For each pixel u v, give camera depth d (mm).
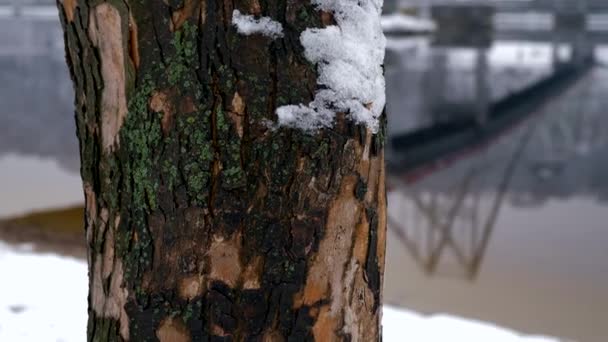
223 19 1065
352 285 1148
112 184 1142
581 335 4090
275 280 1106
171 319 1123
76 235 4543
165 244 1112
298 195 1094
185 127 1084
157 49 1082
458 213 7656
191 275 1108
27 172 8523
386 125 1175
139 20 1081
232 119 1077
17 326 2354
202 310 1113
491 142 13086
